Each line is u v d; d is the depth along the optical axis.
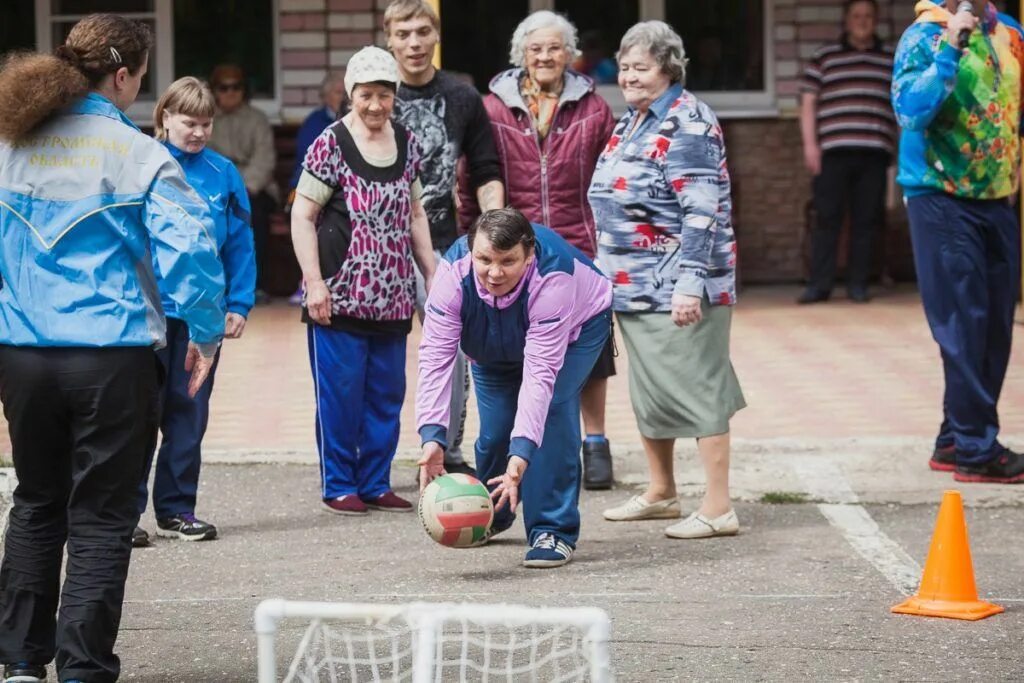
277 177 20.11
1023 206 16.66
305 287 9.68
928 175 10.28
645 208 9.11
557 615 4.54
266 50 20.48
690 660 6.96
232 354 15.46
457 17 20.61
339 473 9.91
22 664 6.39
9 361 6.23
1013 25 10.43
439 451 8.16
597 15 20.45
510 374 8.58
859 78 18.02
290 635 7.40
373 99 9.52
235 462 11.19
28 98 6.13
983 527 9.54
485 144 10.49
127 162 6.20
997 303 10.45
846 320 17.08
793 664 6.91
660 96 9.12
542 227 8.27
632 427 12.07
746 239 20.53
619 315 9.34
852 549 9.00
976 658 7.00
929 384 13.61
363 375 9.84
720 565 8.66
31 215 6.19
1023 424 11.82
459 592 8.12
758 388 13.54
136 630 7.49
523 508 8.81
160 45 20.48
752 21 20.39
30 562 6.40
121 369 6.20
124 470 6.27
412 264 9.91
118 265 6.24
